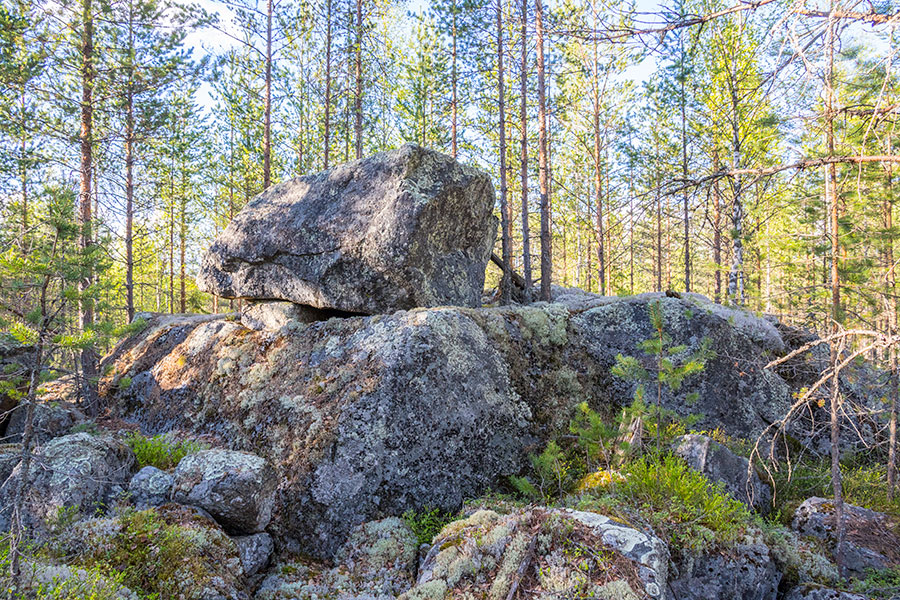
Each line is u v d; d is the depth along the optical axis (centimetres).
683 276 3144
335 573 596
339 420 726
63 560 457
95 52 1304
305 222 962
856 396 942
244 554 571
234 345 965
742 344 1016
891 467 719
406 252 866
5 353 855
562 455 721
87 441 625
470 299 1010
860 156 321
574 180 2317
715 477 668
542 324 957
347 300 916
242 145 2059
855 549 596
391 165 923
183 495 579
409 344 777
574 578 420
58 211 493
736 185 408
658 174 1820
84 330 528
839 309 723
